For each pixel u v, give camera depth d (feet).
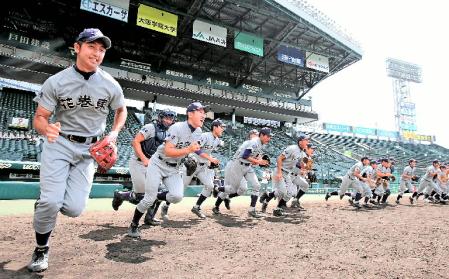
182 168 20.72
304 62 79.10
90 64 8.07
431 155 122.42
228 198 24.53
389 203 38.01
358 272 9.17
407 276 8.93
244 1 59.93
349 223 19.42
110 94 8.87
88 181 8.87
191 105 12.74
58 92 8.01
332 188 59.21
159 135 15.33
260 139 20.92
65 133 8.53
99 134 9.23
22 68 57.36
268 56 77.56
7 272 8.00
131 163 16.01
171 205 26.09
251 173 21.31
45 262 8.40
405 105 140.67
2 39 57.82
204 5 62.39
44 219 7.89
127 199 16.65
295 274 8.80
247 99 86.53
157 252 10.73
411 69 145.69
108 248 10.91
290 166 23.22
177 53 76.28
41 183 8.02
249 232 15.26
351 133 125.80
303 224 18.51
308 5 68.18
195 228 15.81
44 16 59.16
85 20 61.67
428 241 14.23
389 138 134.31
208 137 20.97
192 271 8.78
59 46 63.41
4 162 30.58
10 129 50.16
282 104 91.76
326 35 72.64
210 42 63.46
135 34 67.56
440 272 9.38
